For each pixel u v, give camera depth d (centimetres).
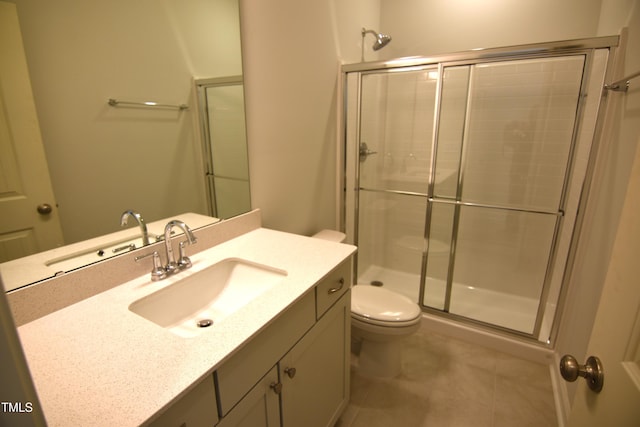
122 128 111
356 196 258
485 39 234
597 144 165
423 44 254
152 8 114
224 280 131
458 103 233
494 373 190
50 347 79
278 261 128
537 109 217
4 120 85
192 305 118
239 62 147
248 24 149
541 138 221
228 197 153
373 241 286
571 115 210
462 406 168
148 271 118
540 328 200
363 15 241
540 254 237
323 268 122
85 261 104
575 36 210
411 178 261
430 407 167
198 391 73
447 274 258
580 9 205
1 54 82
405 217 272
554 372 184
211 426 79
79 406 62
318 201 221
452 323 222
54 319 90
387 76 251
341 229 251
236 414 86
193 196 138
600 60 186
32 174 91
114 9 104
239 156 155
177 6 121
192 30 127
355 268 273
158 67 118
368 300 183
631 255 58
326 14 200
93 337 83
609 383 59
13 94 85
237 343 80
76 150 100
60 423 59
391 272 286
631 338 55
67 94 96
